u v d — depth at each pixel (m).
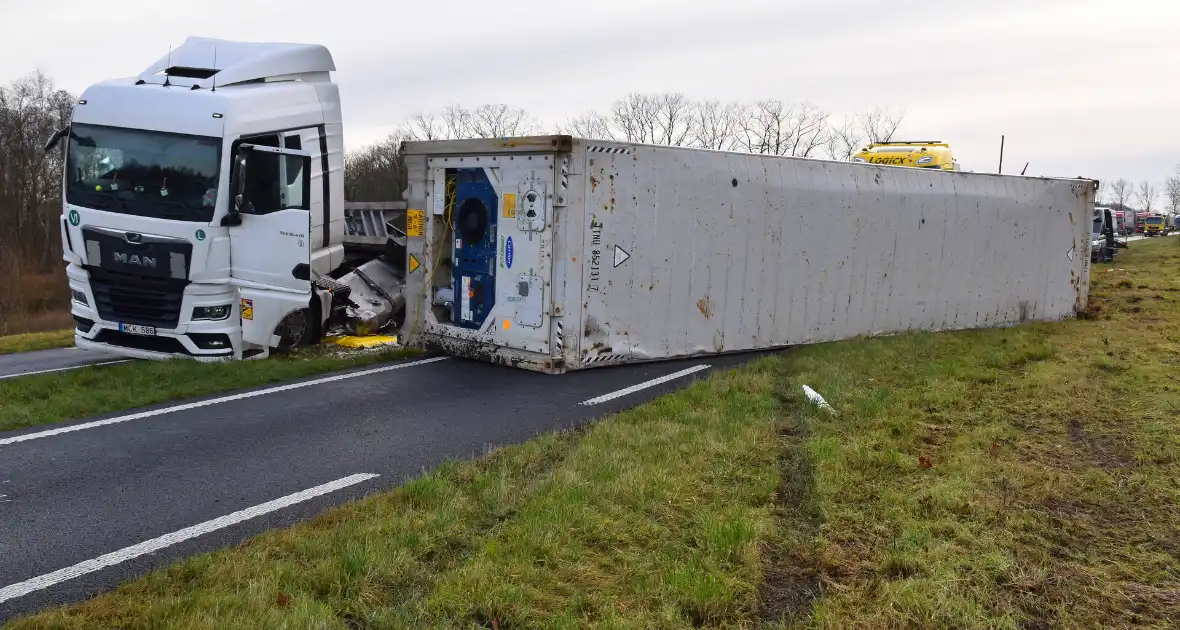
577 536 4.35
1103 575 4.04
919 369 9.05
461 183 9.92
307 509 4.96
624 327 9.50
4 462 5.85
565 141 8.75
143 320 9.46
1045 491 5.12
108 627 3.39
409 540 4.24
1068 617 3.65
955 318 13.09
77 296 9.71
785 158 10.80
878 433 6.38
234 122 9.45
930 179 12.48
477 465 5.67
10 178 39.09
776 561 4.23
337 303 11.90
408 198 10.38
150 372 8.77
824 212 11.23
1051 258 14.40
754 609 3.72
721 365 9.90
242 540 4.41
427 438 6.62
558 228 8.98
